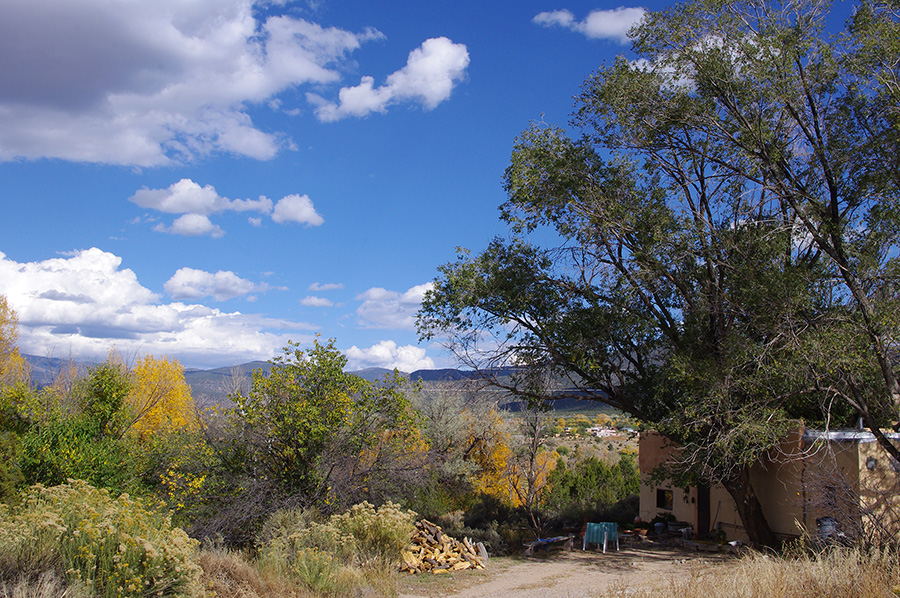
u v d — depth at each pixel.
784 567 8.40
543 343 18.14
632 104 16.34
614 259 17.62
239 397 16.31
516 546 19.73
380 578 11.91
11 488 12.08
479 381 19.31
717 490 21.36
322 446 16.34
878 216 14.05
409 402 17.61
